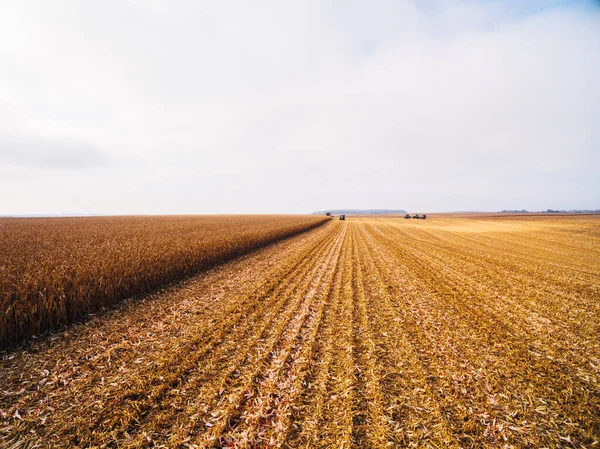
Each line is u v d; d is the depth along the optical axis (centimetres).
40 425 298
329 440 279
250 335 519
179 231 1939
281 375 388
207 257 1119
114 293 691
